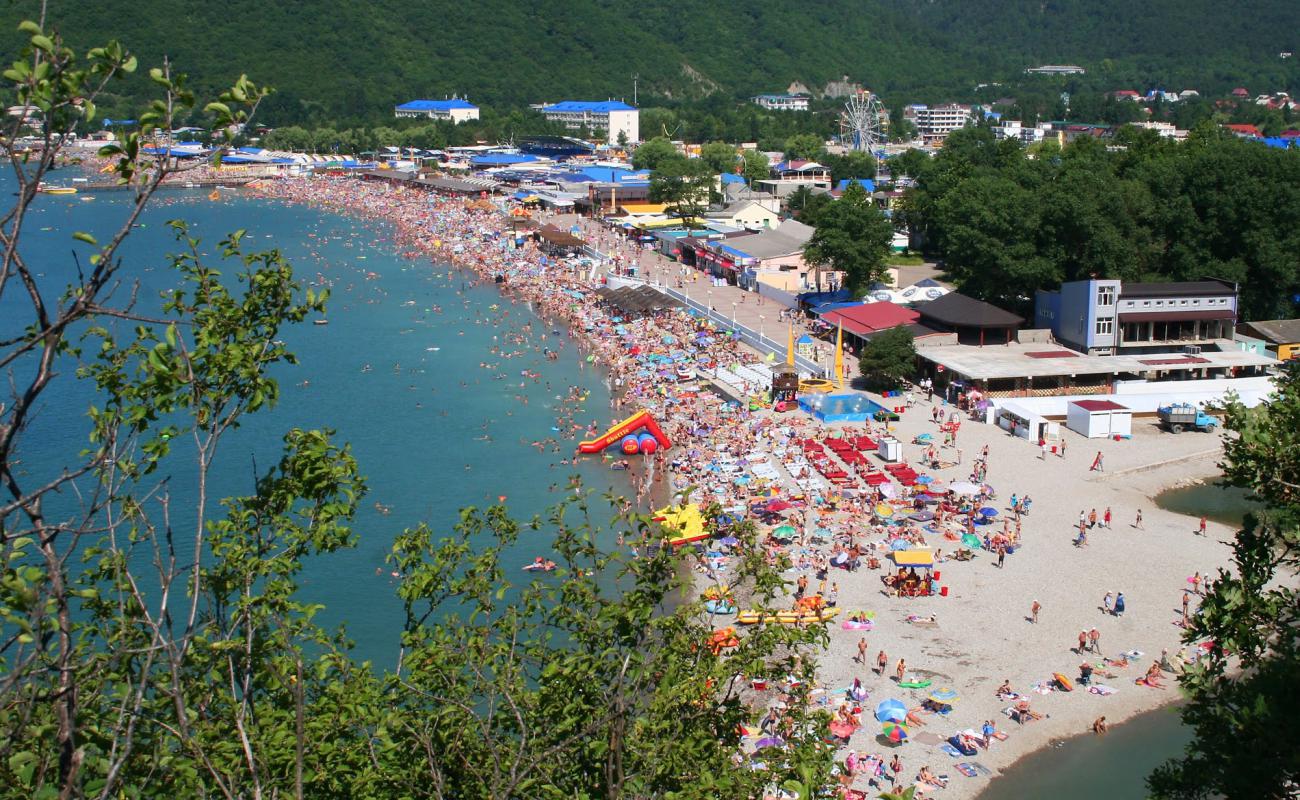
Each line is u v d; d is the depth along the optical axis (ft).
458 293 580.30
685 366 425.28
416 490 305.12
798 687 92.79
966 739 186.91
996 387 379.35
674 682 81.00
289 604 79.87
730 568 248.11
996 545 262.26
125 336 435.94
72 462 302.86
